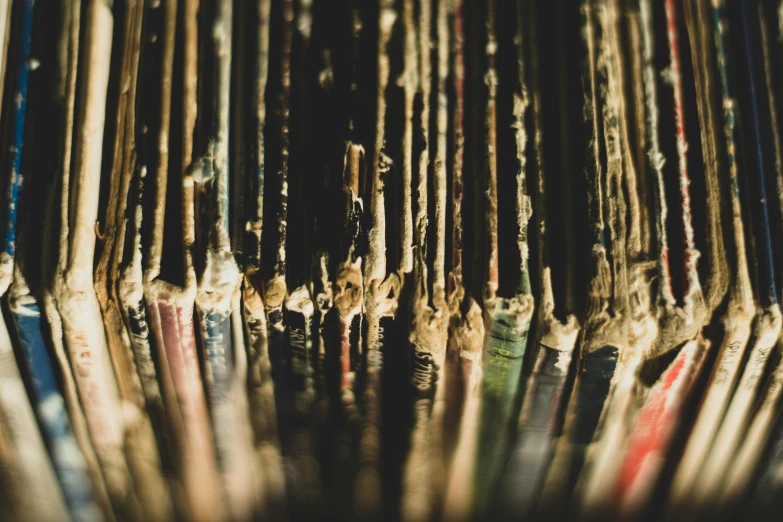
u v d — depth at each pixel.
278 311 0.17
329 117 0.17
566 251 0.17
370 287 0.17
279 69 0.17
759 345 0.17
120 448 0.18
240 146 0.17
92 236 0.17
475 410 0.18
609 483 0.19
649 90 0.17
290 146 0.17
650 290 0.17
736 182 0.17
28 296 0.17
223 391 0.18
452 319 0.17
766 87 0.17
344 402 0.18
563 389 0.17
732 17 0.17
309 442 0.18
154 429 0.18
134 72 0.17
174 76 0.17
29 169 0.17
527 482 0.19
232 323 0.17
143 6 0.17
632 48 0.17
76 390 0.18
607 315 0.17
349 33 0.17
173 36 0.17
